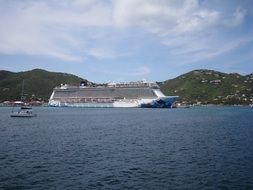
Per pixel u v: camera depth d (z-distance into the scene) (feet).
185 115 581.94
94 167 139.95
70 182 116.26
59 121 418.51
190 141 222.07
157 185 112.98
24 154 170.50
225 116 563.89
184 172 131.23
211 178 121.90
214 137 244.63
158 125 358.64
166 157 163.02
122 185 112.88
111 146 198.80
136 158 160.35
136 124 371.56
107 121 415.64
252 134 265.13
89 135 258.78
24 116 518.78
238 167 139.74
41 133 273.95
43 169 135.74
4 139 232.53
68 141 221.66
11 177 122.42
